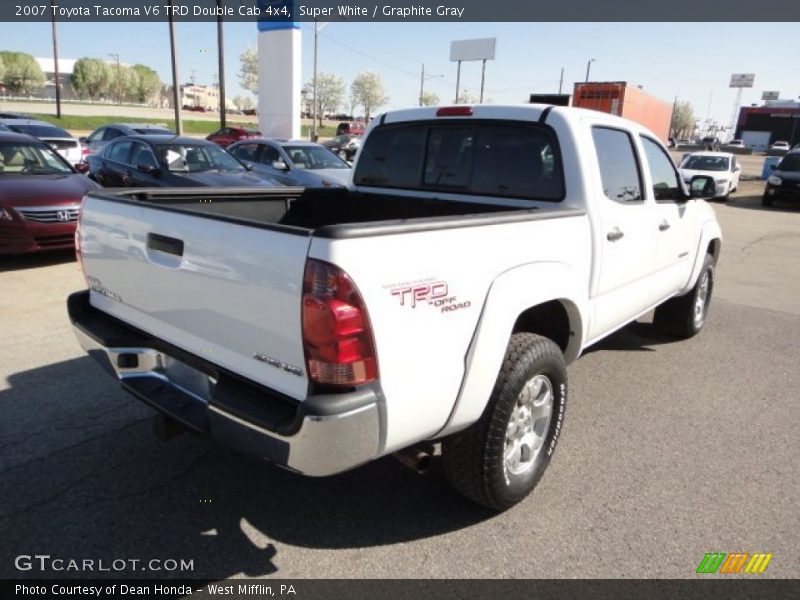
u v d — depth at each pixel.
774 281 8.88
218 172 9.87
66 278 7.09
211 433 2.49
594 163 3.51
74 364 4.63
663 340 5.91
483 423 2.74
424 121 4.08
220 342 2.52
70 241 7.60
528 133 3.61
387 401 2.25
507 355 2.80
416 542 2.82
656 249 4.37
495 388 2.74
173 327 2.76
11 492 3.06
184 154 10.01
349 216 4.52
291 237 2.15
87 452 3.45
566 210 3.22
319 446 2.14
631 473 3.46
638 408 4.33
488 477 2.80
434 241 2.37
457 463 2.81
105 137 16.69
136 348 2.95
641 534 2.92
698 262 5.35
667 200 4.59
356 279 2.09
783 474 3.49
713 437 3.92
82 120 47.59
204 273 2.48
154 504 3.02
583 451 3.69
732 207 19.02
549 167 3.53
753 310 7.19
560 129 3.48
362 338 2.13
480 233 2.59
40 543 2.71
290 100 26.25
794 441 3.90
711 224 5.57
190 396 2.76
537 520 3.00
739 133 90.94
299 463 2.21
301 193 4.25
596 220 3.45
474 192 3.87
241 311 2.36
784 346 5.84
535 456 3.14
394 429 2.32
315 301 2.07
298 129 26.86
